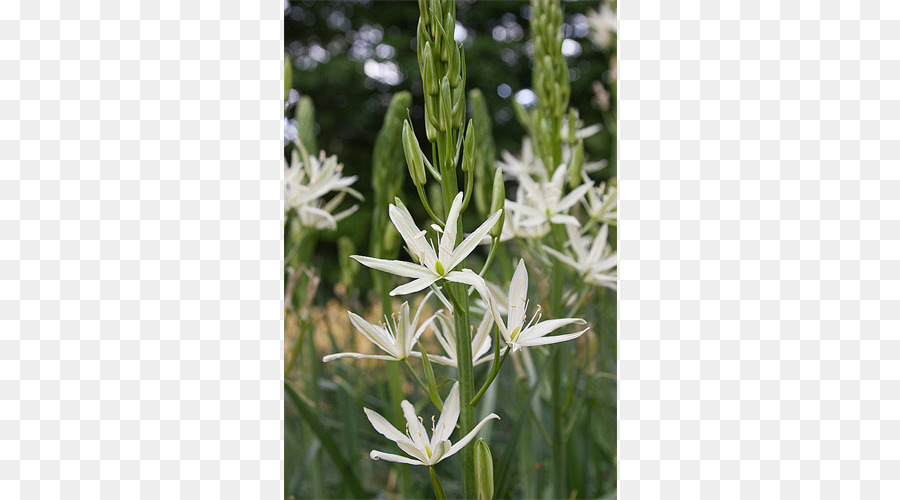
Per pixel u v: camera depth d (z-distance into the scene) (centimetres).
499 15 354
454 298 44
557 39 59
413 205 273
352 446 70
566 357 65
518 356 61
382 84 342
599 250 57
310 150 69
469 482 45
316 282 61
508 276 63
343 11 358
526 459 68
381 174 64
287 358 62
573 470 66
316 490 70
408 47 345
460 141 44
